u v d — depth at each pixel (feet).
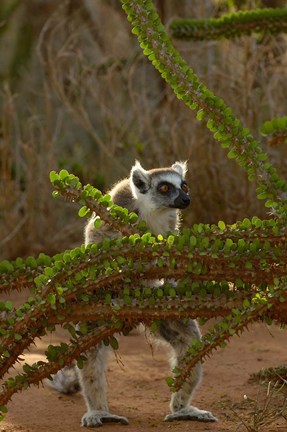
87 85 61.77
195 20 37.09
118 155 59.11
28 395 32.91
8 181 58.29
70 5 74.79
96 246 22.41
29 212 57.82
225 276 22.50
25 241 57.77
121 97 61.67
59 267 22.24
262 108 53.36
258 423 26.84
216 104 22.79
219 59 56.24
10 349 22.77
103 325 23.24
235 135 22.88
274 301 22.03
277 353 38.29
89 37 71.31
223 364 36.68
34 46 73.67
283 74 54.85
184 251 22.09
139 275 22.72
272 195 23.12
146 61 65.16
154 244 22.25
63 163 61.72
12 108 60.44
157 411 30.81
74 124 66.23
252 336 41.50
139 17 22.67
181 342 30.55
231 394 32.09
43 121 65.92
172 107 56.39
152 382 34.73
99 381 29.86
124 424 29.14
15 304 47.65
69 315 22.76
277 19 35.76
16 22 74.79
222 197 52.95
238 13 36.11
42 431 28.30
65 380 33.17
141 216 36.65
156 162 55.52
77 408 31.55
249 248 22.17
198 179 53.47
